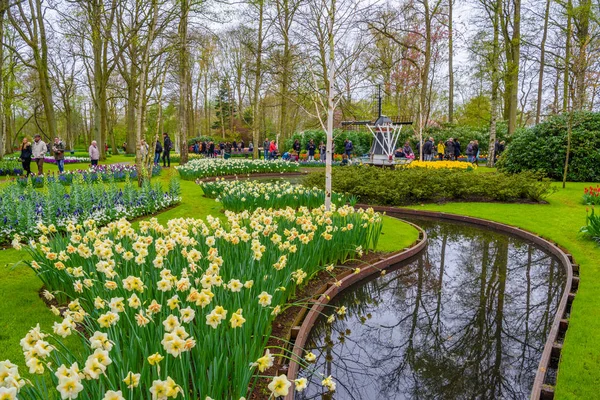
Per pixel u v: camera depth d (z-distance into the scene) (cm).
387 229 891
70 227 476
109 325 276
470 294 585
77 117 5212
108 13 1477
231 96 4969
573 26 2253
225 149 3459
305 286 545
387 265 682
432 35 2939
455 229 958
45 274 458
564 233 836
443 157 2838
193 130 4684
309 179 1347
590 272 602
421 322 501
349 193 1203
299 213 941
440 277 650
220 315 273
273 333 415
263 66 2455
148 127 3108
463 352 430
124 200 897
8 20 2194
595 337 401
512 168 1700
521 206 1150
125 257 388
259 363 257
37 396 232
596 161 1556
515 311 529
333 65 790
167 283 319
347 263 648
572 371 343
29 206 703
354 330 480
